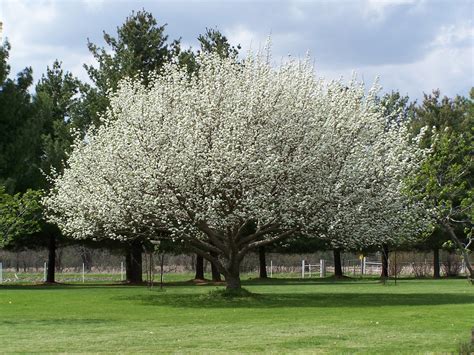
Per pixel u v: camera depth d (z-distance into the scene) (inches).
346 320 812.6
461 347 540.4
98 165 1155.3
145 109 1146.7
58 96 2417.6
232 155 1045.2
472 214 668.1
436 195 694.5
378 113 1231.5
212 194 1082.7
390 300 1129.4
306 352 571.8
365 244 1245.1
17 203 1243.8
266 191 1085.1
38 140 1716.3
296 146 1112.8
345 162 1119.0
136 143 1110.4
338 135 1146.0
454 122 2149.4
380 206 1141.7
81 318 866.1
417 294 1263.5
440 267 2397.9
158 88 1176.8
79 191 1196.5
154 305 1051.9
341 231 1129.4
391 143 1213.1
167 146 1083.3
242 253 1168.2
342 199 1093.8
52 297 1206.3
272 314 903.1
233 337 671.1
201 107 1119.6
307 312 927.7
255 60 1184.2
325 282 1815.9
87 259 2847.0
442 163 727.1
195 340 651.5
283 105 1125.1
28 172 1630.2
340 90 1244.5
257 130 1096.8
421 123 2146.9
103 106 1701.5
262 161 1055.0
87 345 623.5
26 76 1626.5
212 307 1022.4
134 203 1091.9
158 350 591.2
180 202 1083.9
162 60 1829.5
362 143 1173.7
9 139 1568.7
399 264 2407.7
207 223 1124.5
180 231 1100.5
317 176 1099.3
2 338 672.4
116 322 816.3
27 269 2800.2
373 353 563.2
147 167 1072.2
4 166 1529.3
